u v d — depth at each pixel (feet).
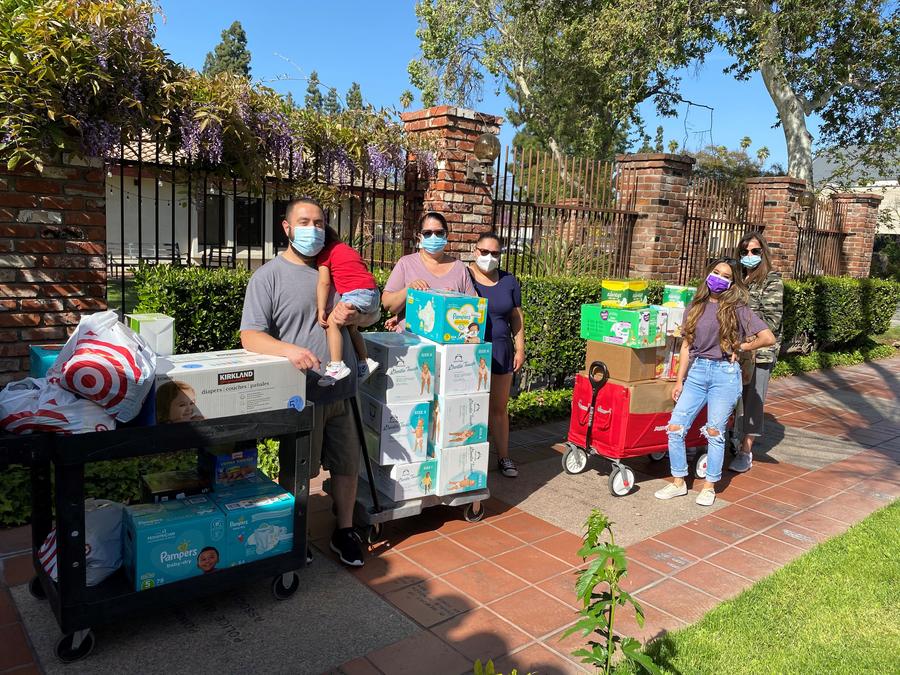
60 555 8.35
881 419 25.57
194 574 9.52
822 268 44.01
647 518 15.03
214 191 19.62
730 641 10.05
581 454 17.62
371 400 12.84
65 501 8.25
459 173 21.09
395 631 9.96
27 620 9.57
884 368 37.06
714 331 15.47
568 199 26.02
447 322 12.82
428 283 15.01
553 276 25.05
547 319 23.97
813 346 38.73
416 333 13.74
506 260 23.35
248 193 17.89
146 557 9.05
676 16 45.85
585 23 56.54
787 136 52.13
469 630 10.10
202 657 9.07
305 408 10.14
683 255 31.07
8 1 12.77
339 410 11.43
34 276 14.07
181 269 16.12
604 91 57.62
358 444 11.98
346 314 10.68
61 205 14.14
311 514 13.93
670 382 16.51
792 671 9.38
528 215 24.80
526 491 16.25
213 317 16.01
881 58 46.98
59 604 8.50
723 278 15.43
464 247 21.65
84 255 14.60
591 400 16.53
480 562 12.35
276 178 17.81
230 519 9.73
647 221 28.22
